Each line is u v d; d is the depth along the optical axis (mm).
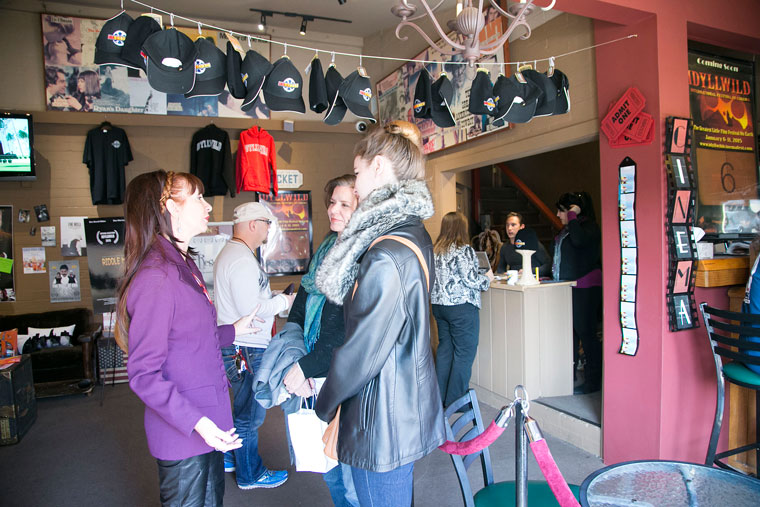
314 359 1491
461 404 1779
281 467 3000
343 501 1954
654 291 2553
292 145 5734
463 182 6242
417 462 2986
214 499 1600
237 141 5484
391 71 5324
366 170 1324
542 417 3373
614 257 2756
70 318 4918
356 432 1194
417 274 1181
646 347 2602
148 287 1375
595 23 2809
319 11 5004
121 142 5031
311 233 5785
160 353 1370
